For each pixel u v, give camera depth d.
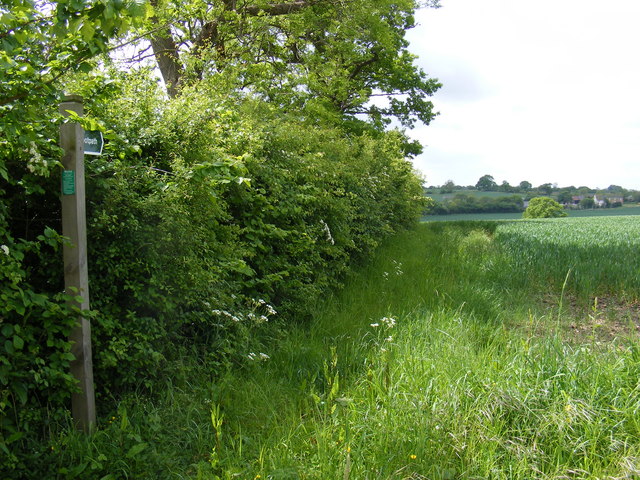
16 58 3.07
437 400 3.80
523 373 4.11
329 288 7.41
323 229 7.14
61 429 3.37
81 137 3.41
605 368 4.17
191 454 3.44
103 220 3.64
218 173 4.08
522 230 22.34
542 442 3.44
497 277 10.13
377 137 23.53
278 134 6.88
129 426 3.49
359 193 9.86
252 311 5.18
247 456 3.38
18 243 3.42
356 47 18.78
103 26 2.69
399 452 3.30
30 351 3.17
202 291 4.44
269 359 4.81
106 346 3.76
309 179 7.21
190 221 4.38
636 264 10.95
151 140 4.52
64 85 3.88
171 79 13.64
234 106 7.69
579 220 36.66
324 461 3.17
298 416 3.96
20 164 3.44
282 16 15.02
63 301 3.46
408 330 5.54
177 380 4.16
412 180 19.89
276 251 6.40
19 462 3.00
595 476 3.08
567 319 7.42
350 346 5.30
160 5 11.72
